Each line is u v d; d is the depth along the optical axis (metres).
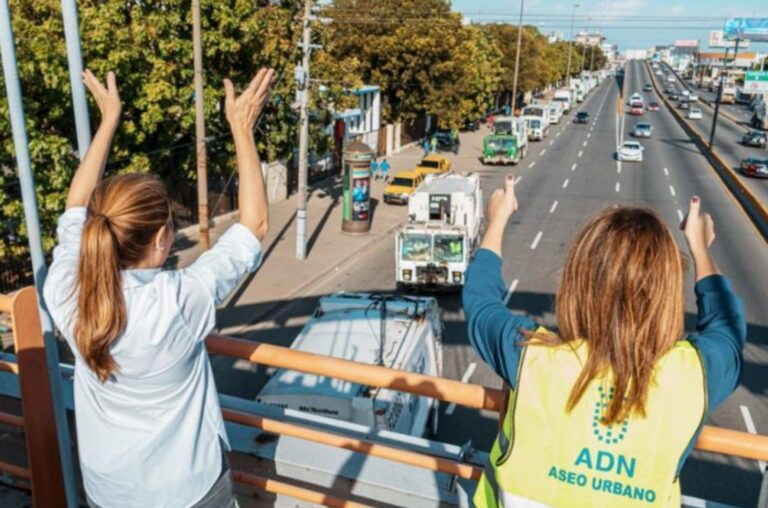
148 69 19.75
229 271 1.92
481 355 1.68
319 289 20.64
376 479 2.86
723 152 52.78
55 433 3.01
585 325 1.49
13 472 3.11
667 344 1.45
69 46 2.71
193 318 1.86
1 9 2.56
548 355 1.53
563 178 40.50
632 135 62.22
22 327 2.82
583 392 1.46
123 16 19.11
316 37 27.33
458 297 19.92
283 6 25.55
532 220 29.72
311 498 2.78
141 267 1.87
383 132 46.81
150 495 1.93
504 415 2.32
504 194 1.96
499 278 1.80
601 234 1.51
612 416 1.44
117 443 1.91
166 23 19.92
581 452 1.49
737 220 30.77
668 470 1.47
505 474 1.58
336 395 9.21
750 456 2.09
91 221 1.76
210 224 25.50
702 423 1.48
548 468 1.53
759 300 20.17
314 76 27.70
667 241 1.49
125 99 18.02
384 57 45.50
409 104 48.09
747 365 15.30
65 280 1.93
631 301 1.43
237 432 3.19
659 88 145.88
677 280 1.46
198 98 17.86
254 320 17.98
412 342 10.89
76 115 2.79
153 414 1.90
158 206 1.84
